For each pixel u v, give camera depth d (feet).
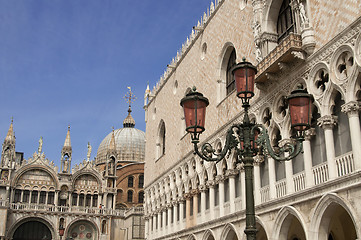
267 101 98.84
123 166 338.95
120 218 265.34
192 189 140.46
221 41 130.62
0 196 245.65
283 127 91.50
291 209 84.38
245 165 47.65
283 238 88.74
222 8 132.77
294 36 86.12
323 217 76.84
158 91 197.26
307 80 84.99
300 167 89.40
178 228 153.17
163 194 173.17
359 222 67.72
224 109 122.72
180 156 156.25
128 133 392.68
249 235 44.50
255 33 104.12
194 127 50.14
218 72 130.93
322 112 79.87
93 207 266.57
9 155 256.93
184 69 163.22
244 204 104.94
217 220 118.93
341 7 78.23
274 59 91.15
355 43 73.15
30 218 244.63
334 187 74.13
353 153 71.67
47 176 261.03
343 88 75.20
